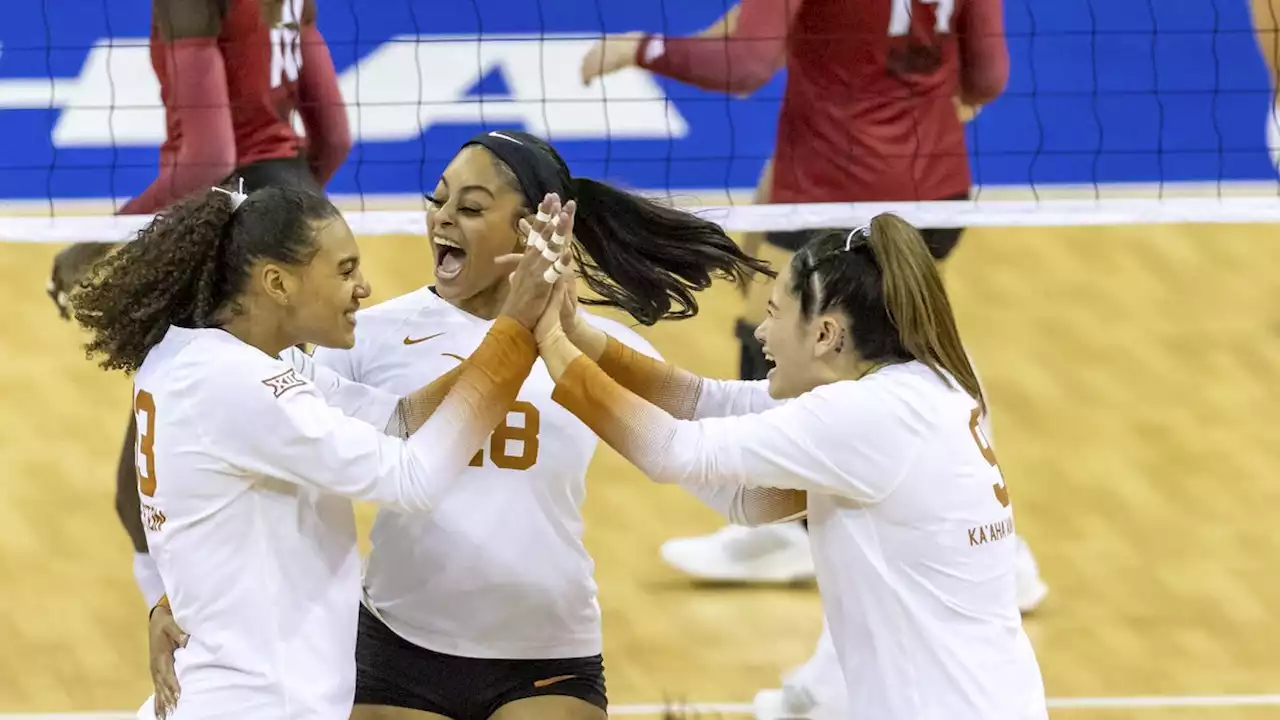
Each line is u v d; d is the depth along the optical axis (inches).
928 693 331.3
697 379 414.9
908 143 729.6
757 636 623.5
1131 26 883.4
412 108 863.1
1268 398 737.0
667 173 834.8
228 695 318.3
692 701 587.5
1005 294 786.2
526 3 885.2
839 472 332.5
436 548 391.5
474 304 411.2
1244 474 702.5
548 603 398.0
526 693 396.8
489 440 392.2
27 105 852.0
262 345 339.9
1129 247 815.7
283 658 322.3
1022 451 711.7
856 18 711.7
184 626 331.3
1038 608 642.2
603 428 347.3
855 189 734.5
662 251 438.0
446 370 399.9
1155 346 759.7
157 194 734.5
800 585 656.4
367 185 839.7
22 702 593.9
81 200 822.5
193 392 320.8
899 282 346.9
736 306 767.1
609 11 882.8
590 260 446.0
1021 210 749.3
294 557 330.0
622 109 863.1
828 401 337.7
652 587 648.4
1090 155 850.8
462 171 390.3
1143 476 701.3
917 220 730.2
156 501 329.7
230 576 323.0
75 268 715.4
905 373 347.3
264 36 729.6
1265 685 600.4
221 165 732.7
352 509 352.5
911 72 719.7
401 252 793.6
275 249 326.3
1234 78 871.1
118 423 722.2
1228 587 650.8
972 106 750.5
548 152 407.5
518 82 869.8
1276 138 859.4
